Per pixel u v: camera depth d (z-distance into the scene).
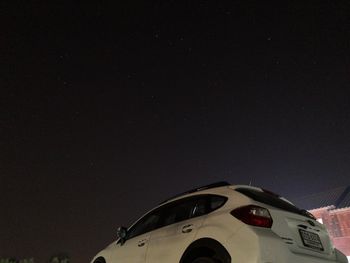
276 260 3.59
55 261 10.34
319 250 4.19
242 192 4.36
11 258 9.78
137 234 5.45
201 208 4.54
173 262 4.30
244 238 3.71
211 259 3.84
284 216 4.05
